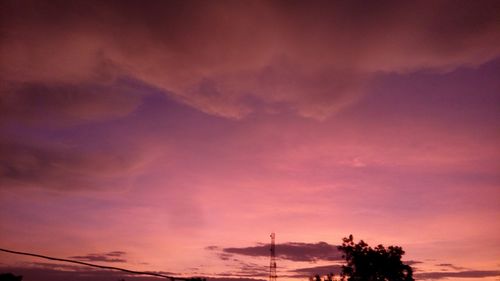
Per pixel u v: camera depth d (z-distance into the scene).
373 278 41.97
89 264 12.07
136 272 12.67
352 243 43.44
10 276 34.72
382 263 41.78
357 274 42.34
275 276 48.88
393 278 41.44
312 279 45.53
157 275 12.85
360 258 42.41
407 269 41.81
